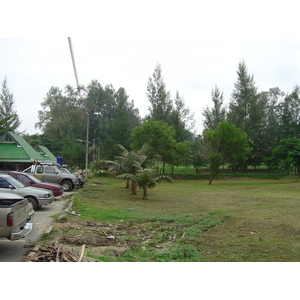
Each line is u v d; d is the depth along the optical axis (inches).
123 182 1419.8
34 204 465.1
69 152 1897.1
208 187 1228.5
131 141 2016.5
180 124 2023.9
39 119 3142.2
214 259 245.4
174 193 929.5
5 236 235.9
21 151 1186.0
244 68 2022.6
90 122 2942.9
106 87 3272.6
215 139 1498.5
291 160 1435.8
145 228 383.2
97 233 333.4
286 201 707.4
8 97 1967.3
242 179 1780.3
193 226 390.3
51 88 3417.8
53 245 267.9
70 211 483.5
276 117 2276.1
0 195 290.0
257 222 424.2
